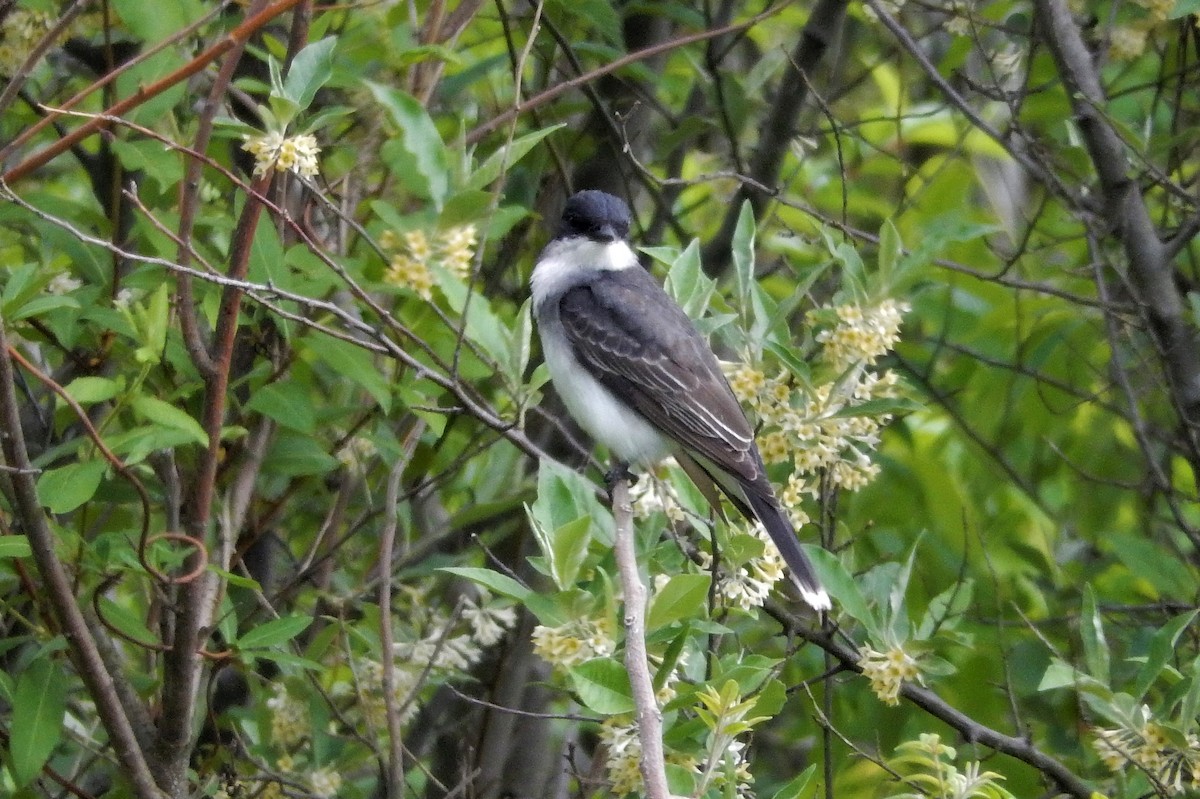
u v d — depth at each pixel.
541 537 7.96
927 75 12.97
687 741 8.01
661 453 10.52
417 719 12.08
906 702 11.82
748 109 13.53
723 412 10.19
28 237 10.55
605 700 7.12
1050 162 12.91
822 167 16.41
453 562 11.23
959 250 14.44
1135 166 12.55
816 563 9.20
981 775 7.93
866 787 11.95
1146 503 13.77
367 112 8.97
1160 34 13.45
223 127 8.58
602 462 12.80
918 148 17.06
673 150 13.62
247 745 10.40
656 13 12.90
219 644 10.18
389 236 8.10
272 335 9.61
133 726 8.41
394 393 9.52
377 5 9.30
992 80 12.67
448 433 12.23
